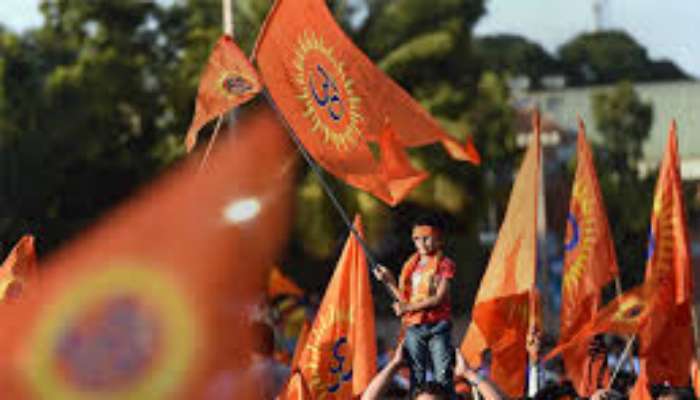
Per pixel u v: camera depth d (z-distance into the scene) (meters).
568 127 148.00
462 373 22.20
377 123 25.92
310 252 105.81
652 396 27.25
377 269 25.55
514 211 30.38
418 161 107.81
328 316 26.81
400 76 112.31
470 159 25.47
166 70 109.94
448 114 111.50
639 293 28.25
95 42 109.50
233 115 40.50
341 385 26.91
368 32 113.88
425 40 110.56
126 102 108.12
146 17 110.56
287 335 50.44
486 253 111.19
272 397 33.50
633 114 131.62
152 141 109.25
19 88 105.12
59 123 105.88
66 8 109.31
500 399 21.80
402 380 35.72
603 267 32.25
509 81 120.25
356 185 25.62
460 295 110.56
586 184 32.50
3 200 103.81
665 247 28.59
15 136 104.50
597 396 24.64
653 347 28.16
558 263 113.31
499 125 113.56
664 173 28.84
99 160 106.12
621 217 118.12
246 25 107.62
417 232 25.25
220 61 25.48
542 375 30.33
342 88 25.92
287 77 25.66
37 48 109.00
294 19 25.73
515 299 30.44
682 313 28.44
